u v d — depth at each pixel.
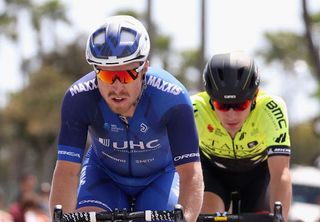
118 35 8.09
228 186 11.88
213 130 10.76
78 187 9.79
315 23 71.94
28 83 88.69
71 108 8.81
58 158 8.84
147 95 8.81
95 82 8.84
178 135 8.73
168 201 9.45
